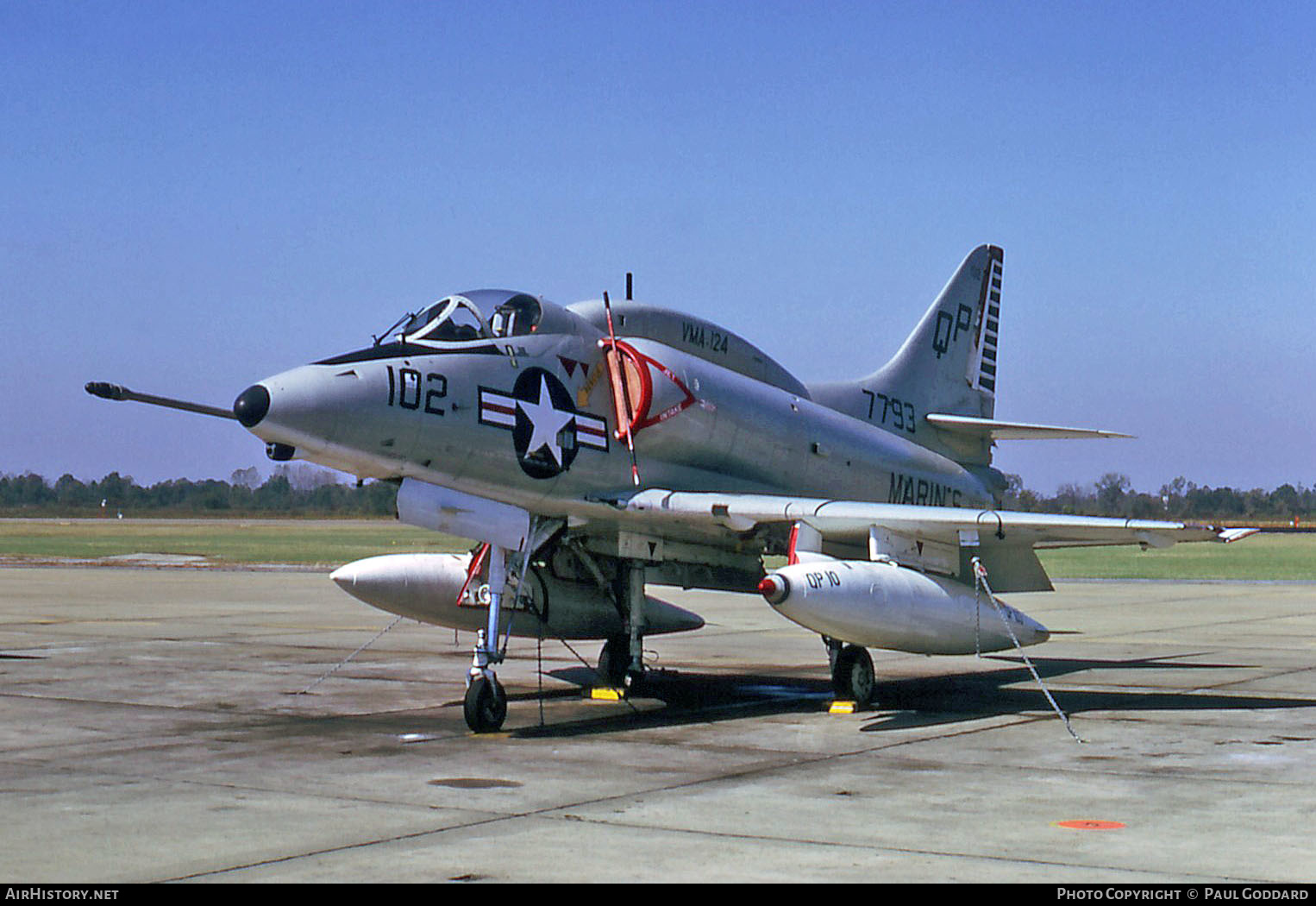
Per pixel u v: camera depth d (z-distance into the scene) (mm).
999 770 9109
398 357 10758
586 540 13258
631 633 13453
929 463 16031
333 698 13172
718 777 8812
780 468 13758
